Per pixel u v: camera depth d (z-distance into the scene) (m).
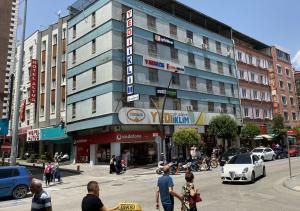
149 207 12.48
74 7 38.84
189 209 7.96
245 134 44.47
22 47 21.58
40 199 6.52
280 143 55.16
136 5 34.94
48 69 41.50
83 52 36.03
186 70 39.62
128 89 31.59
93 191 5.76
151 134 34.22
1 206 15.25
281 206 11.88
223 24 47.91
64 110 38.16
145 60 34.41
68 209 13.04
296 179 19.14
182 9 41.97
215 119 39.22
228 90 46.53
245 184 18.14
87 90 34.69
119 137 31.31
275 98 56.81
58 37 40.62
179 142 31.45
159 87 35.56
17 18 24.34
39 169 32.09
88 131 35.12
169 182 8.11
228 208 11.67
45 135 39.06
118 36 32.88
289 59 65.69
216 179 20.64
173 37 38.59
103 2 33.94
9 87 23.67
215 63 44.94
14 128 20.48
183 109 38.19
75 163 36.22
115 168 27.95
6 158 42.38
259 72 55.62
